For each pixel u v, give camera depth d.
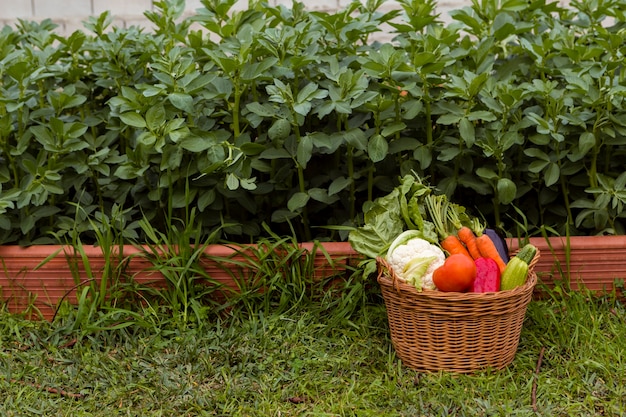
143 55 3.43
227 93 3.18
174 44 3.77
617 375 2.73
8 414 2.61
